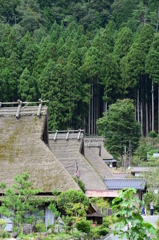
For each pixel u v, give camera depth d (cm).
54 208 3769
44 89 12169
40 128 4281
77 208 3862
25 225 3756
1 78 12206
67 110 12312
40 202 3791
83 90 13488
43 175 4041
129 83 14275
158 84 14788
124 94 14425
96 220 4588
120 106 11925
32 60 14438
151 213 5466
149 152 11125
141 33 16000
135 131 11675
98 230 4175
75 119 12631
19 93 12456
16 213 3725
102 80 14300
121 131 11600
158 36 15375
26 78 12494
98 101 14525
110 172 6725
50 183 4003
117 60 15238
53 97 12050
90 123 14325
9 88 12425
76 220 3891
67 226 3866
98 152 6919
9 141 4247
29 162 4116
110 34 17525
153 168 5138
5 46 15288
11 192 3747
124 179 6300
